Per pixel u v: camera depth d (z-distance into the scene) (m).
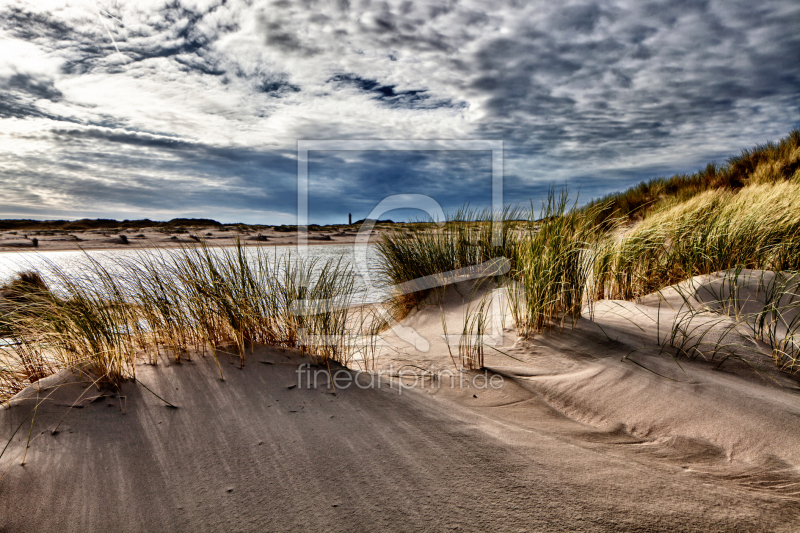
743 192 7.12
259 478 1.51
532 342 3.11
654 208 9.39
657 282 4.11
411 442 1.79
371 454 1.68
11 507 1.34
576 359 2.76
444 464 1.61
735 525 1.26
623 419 2.11
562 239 3.43
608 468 1.60
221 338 2.73
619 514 1.31
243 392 2.18
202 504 1.37
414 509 1.34
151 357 2.45
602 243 3.89
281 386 2.29
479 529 1.24
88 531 1.25
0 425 1.76
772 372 2.37
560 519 1.28
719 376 2.36
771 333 2.71
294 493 1.42
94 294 2.58
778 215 4.37
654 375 2.41
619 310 3.48
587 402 2.30
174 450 1.67
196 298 2.69
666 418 2.04
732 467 1.65
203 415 1.94
